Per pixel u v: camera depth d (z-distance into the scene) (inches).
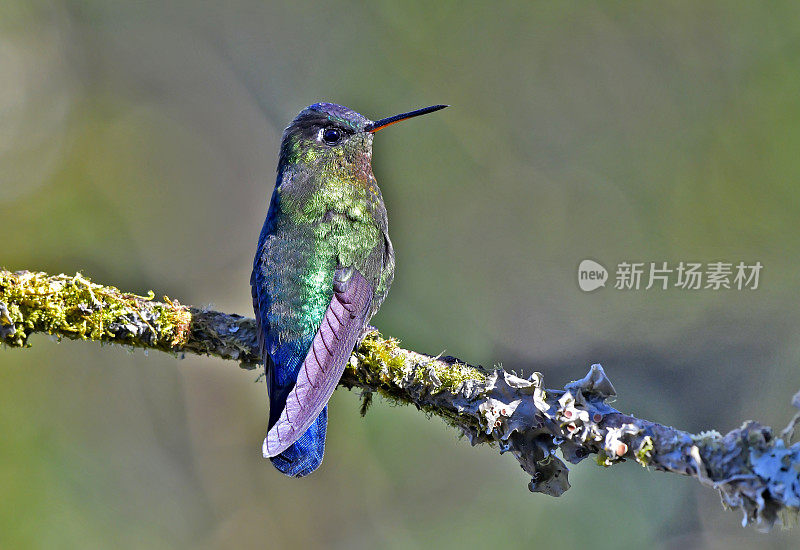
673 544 432.8
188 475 470.6
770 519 193.8
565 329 524.1
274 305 277.7
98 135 594.9
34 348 472.4
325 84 618.2
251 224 596.7
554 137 590.6
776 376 483.5
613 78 594.2
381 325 537.3
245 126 613.6
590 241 561.6
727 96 575.2
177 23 628.7
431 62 611.2
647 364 496.7
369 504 453.1
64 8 613.9
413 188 579.5
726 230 546.3
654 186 566.3
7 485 435.8
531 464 225.6
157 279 563.2
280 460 258.4
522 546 433.4
